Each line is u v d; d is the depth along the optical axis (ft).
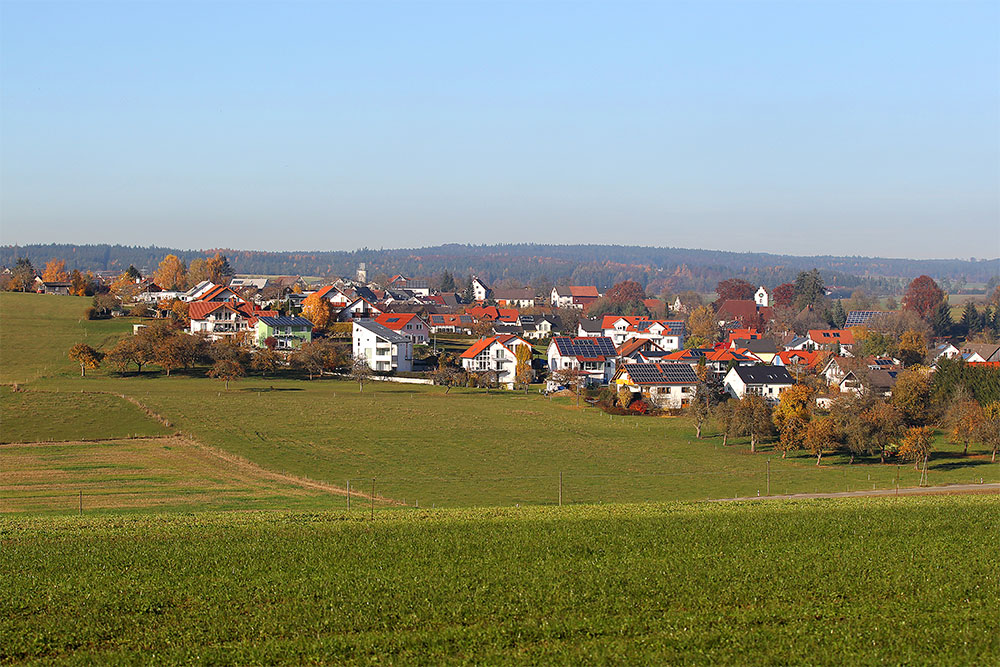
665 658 124.06
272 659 123.75
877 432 318.04
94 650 126.93
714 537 183.21
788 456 325.21
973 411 353.10
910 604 142.41
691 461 313.32
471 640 129.59
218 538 182.29
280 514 212.64
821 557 167.94
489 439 339.77
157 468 282.97
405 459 303.89
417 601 144.15
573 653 124.98
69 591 148.56
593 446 333.42
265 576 156.04
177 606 142.61
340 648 126.52
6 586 150.61
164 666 121.70
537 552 172.24
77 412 362.94
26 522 201.67
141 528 192.75
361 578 155.22
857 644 128.06
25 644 128.36
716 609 141.69
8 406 369.30
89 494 247.70
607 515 207.62
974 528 190.80
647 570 159.74
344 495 252.01
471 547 175.42
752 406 349.41
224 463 292.40
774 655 124.26
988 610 139.64
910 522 196.13
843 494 262.67
